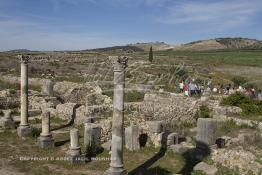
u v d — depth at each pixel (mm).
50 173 16234
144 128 21234
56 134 23469
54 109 29047
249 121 26344
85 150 18922
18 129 22844
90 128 19406
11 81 46844
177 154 19156
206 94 40781
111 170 14555
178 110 28062
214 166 16797
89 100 31250
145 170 16719
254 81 63844
